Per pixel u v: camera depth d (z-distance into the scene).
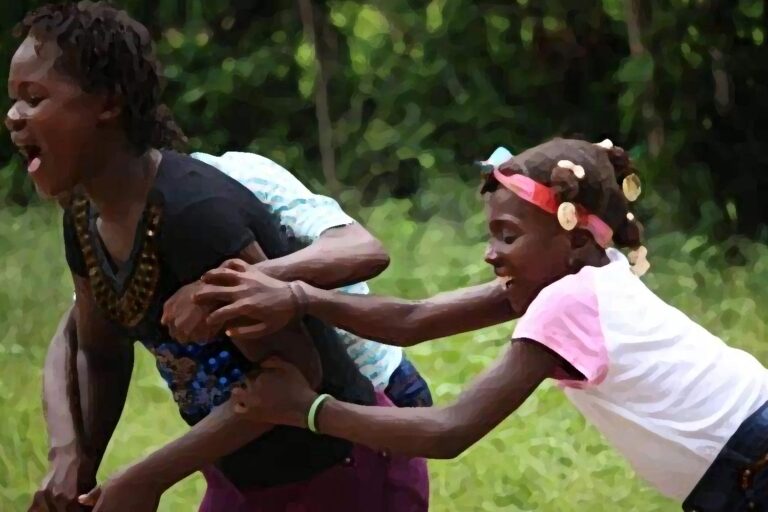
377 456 7.61
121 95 6.82
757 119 24.31
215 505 7.83
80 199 7.26
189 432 7.10
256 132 28.47
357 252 7.10
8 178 28.39
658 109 24.16
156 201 6.90
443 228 23.97
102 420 7.92
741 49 24.08
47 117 6.73
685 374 7.36
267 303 6.71
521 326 7.21
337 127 27.84
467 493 13.15
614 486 13.28
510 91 26.72
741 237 23.39
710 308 19.45
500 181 7.29
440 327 7.49
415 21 26.72
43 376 7.98
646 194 23.94
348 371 7.52
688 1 23.61
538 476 13.55
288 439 7.39
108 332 7.81
